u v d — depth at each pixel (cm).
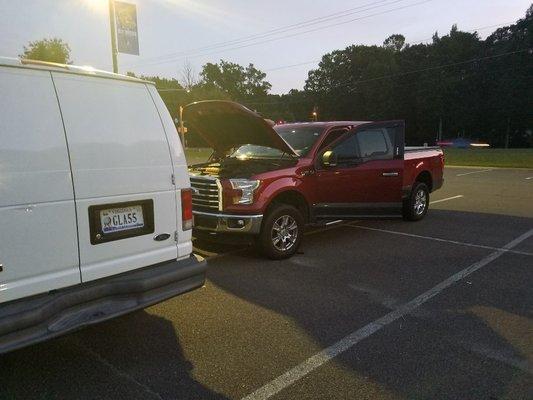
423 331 383
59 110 300
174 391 295
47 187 291
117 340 369
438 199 1187
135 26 1439
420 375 314
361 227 816
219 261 595
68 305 305
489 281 512
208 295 469
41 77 294
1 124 272
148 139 355
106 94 329
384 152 720
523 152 4534
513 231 778
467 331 383
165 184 368
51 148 293
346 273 543
